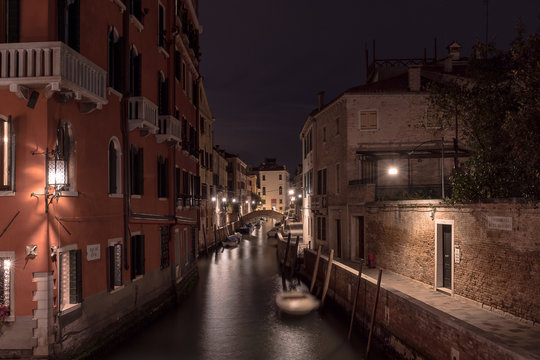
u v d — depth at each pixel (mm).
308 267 24297
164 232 17109
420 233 15828
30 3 9531
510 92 13375
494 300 11773
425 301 13156
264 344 13914
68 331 10000
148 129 14844
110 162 12695
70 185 10406
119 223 12812
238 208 69500
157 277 16172
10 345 9344
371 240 20531
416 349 10172
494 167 12641
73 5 10484
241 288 22797
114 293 12359
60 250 9789
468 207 12891
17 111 9461
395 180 23156
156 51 16719
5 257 9422
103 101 10953
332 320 16625
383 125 23188
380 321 12438
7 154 9516
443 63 28062
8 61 9273
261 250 40562
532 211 10445
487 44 13984
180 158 20562
